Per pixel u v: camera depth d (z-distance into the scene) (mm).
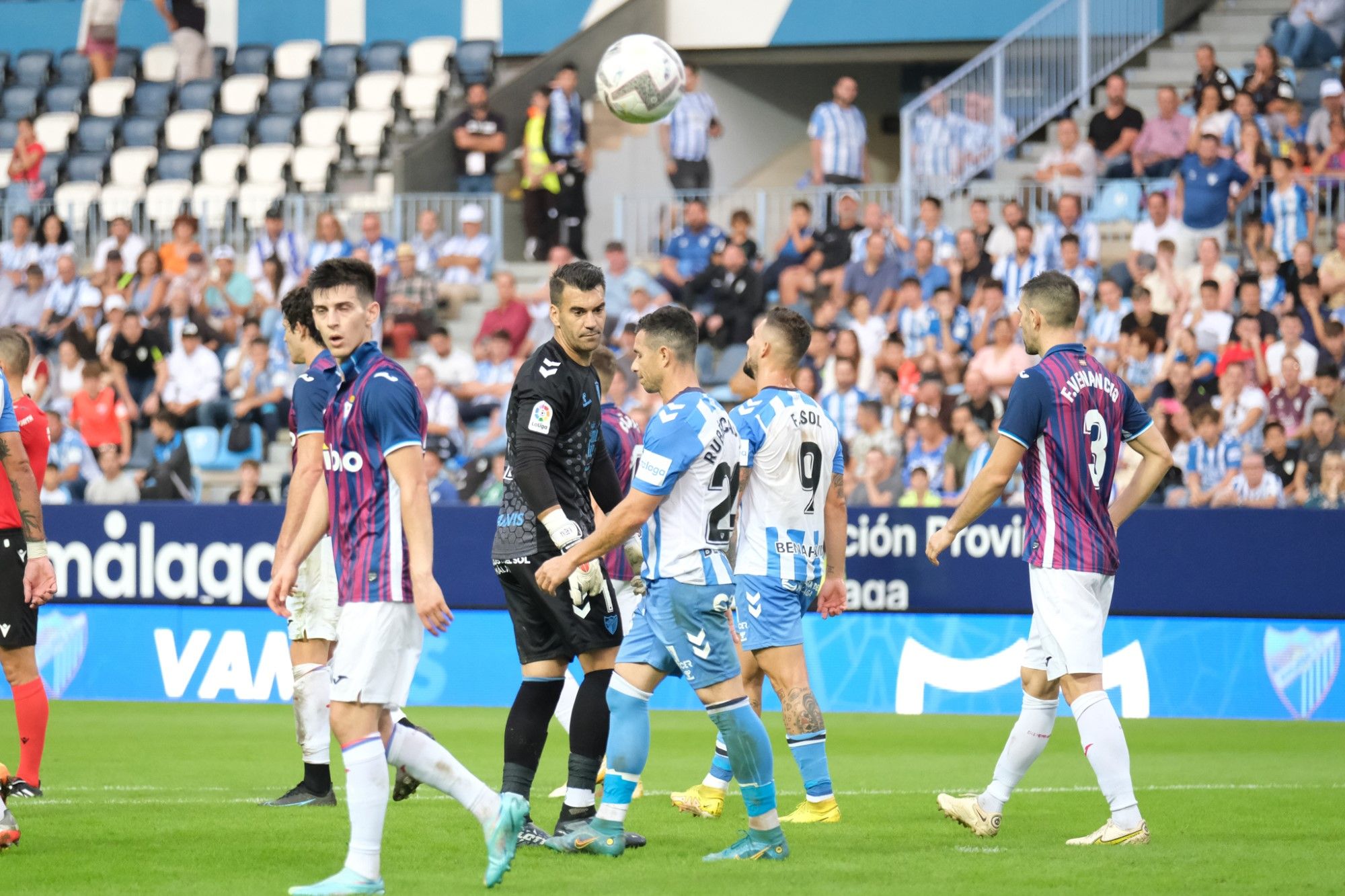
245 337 55656
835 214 60250
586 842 19344
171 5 81188
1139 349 47844
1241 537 36406
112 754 30625
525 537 19750
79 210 70062
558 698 20266
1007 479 20344
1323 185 54562
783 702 22156
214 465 54188
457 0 79062
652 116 33688
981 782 26922
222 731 34469
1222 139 56125
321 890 16484
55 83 81812
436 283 59562
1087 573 20188
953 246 55250
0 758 30125
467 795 17094
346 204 66312
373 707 16828
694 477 18781
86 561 41844
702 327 54656
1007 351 48750
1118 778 20188
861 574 38594
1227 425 45031
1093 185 56500
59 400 57750
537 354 19938
